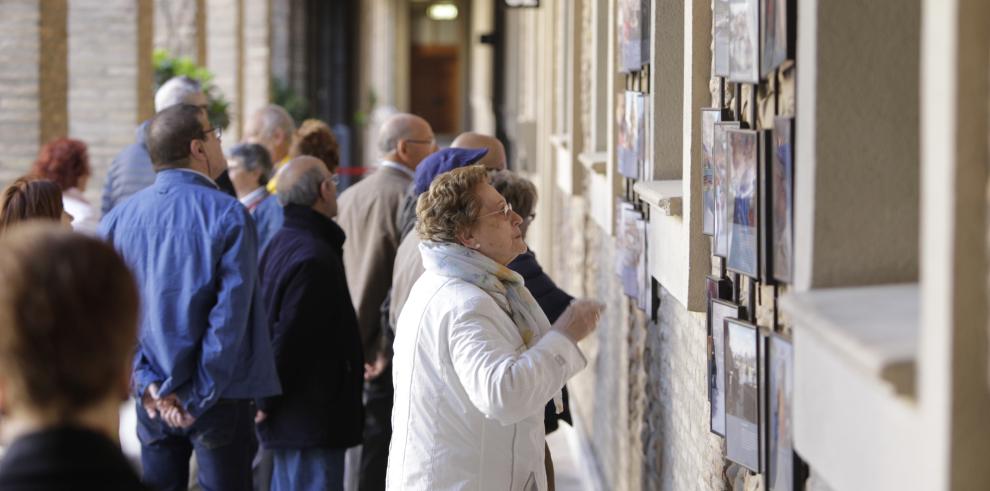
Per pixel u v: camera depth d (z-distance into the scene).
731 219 3.34
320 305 6.22
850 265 2.64
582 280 9.11
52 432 1.86
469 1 56.81
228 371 5.55
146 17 13.41
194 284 5.53
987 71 1.85
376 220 7.19
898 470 2.09
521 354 3.94
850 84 2.62
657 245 4.89
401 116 7.36
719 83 3.82
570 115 9.04
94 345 1.87
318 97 34.50
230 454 5.83
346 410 6.32
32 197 5.32
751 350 3.26
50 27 10.70
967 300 1.86
